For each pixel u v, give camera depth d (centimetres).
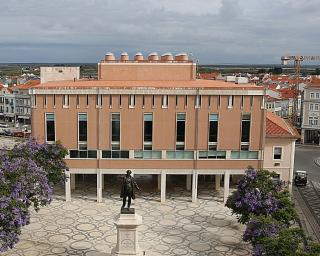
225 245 4494
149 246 4434
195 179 5688
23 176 3762
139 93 5484
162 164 5638
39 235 4656
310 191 6694
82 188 6275
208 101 5522
